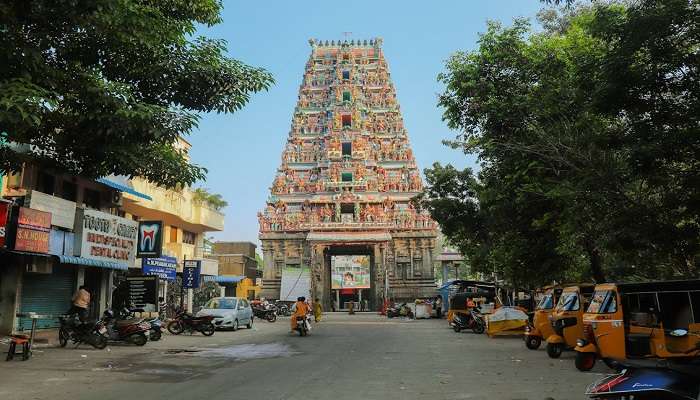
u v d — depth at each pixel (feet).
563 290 52.31
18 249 55.98
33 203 60.18
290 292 179.73
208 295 137.18
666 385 18.79
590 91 44.93
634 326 37.50
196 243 126.82
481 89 60.85
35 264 63.62
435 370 39.14
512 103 58.49
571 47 57.62
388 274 199.52
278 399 27.45
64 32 35.27
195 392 29.43
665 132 36.55
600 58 42.27
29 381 33.35
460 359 46.70
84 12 32.37
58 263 70.49
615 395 19.53
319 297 192.13
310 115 222.69
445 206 107.14
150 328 58.80
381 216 200.75
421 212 202.59
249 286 177.68
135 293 76.23
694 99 36.35
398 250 202.59
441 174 110.93
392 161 213.87
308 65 232.73
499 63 61.72
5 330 61.87
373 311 197.77
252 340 66.80
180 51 42.14
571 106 51.26
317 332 84.58
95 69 39.73
